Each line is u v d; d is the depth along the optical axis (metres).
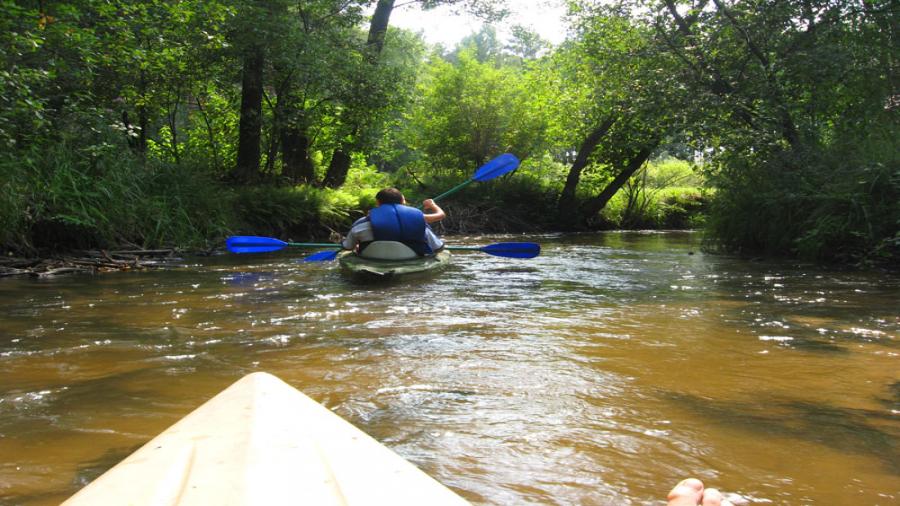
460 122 18.11
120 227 9.16
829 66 9.41
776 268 7.83
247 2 11.75
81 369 3.19
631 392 2.82
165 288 6.03
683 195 20.88
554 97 17.20
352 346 3.69
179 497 0.77
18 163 7.97
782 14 9.74
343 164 16.58
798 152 9.47
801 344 3.74
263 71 13.80
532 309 4.93
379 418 2.48
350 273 6.61
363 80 14.40
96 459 2.07
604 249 11.13
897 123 9.53
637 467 2.02
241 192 12.41
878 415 2.52
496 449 2.17
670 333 4.05
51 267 7.38
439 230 15.84
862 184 8.18
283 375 3.08
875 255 7.98
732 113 10.14
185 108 15.53
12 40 6.82
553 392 2.81
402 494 0.80
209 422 1.06
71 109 8.57
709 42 10.59
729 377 3.06
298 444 0.96
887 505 1.76
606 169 18.22
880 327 4.22
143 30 8.78
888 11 9.75
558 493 1.84
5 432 2.32
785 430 2.35
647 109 10.66
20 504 1.74
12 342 3.79
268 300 5.35
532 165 20.03
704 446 2.20
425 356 3.46
